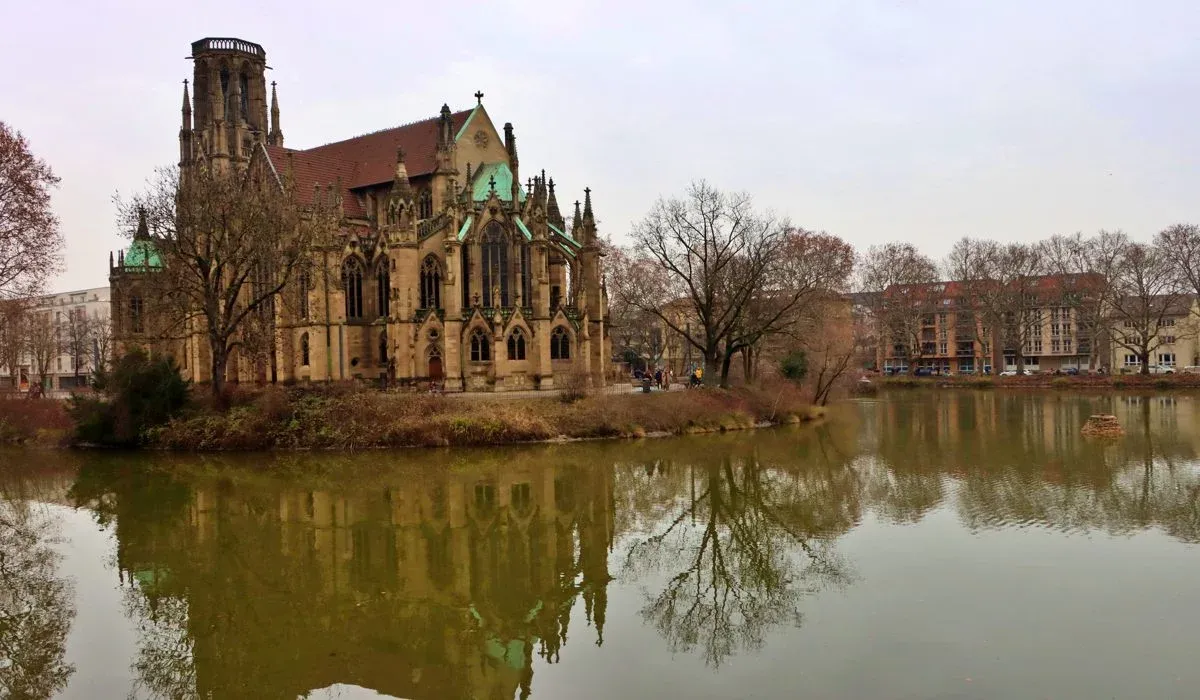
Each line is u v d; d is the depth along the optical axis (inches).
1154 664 932.0
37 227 2770.7
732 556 1472.7
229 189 2908.5
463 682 947.3
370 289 3627.0
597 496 1973.4
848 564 1357.0
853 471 2233.0
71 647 1070.4
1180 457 2337.6
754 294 3786.9
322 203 3545.8
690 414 3147.1
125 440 2847.0
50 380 7071.9
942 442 2778.1
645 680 938.1
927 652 982.4
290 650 1051.3
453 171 3538.4
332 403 2832.2
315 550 1529.3
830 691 888.3
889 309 6343.5
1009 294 6112.2
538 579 1348.4
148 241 2930.6
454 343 3390.7
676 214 4645.7
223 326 2970.0
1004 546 1429.6
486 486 2090.3
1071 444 2650.1
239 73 4274.1
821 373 3769.7
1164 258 5393.7
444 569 1405.0
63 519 1806.1
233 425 2746.1
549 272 3944.4
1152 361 7057.1
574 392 3105.3
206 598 1259.8
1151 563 1306.6
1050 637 1016.9
